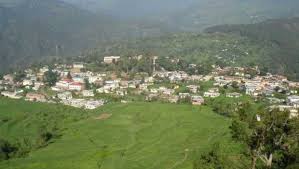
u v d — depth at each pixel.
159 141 148.50
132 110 199.00
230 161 75.25
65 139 163.75
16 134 173.75
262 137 64.50
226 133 143.75
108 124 179.25
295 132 63.16
